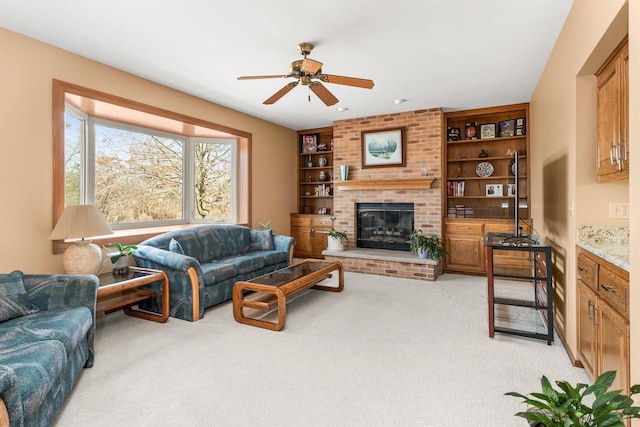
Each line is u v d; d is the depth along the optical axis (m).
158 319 3.16
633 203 1.40
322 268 3.89
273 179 6.04
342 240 5.56
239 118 5.24
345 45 3.01
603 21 1.79
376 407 1.85
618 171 1.92
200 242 4.12
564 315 2.64
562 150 2.72
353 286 4.44
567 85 2.55
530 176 4.77
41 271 2.96
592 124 2.28
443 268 5.26
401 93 4.38
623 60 1.85
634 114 1.38
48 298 2.25
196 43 2.97
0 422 1.20
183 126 4.52
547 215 3.44
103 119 4.03
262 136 5.76
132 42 2.95
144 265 3.48
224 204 5.40
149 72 3.61
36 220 2.92
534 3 2.38
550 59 3.20
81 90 3.20
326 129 6.49
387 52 3.15
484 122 5.35
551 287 2.64
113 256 3.21
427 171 5.15
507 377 2.16
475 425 1.70
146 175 4.57
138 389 2.03
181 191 5.05
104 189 4.06
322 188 6.52
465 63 3.41
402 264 4.94
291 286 3.12
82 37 2.86
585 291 2.12
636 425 1.34
